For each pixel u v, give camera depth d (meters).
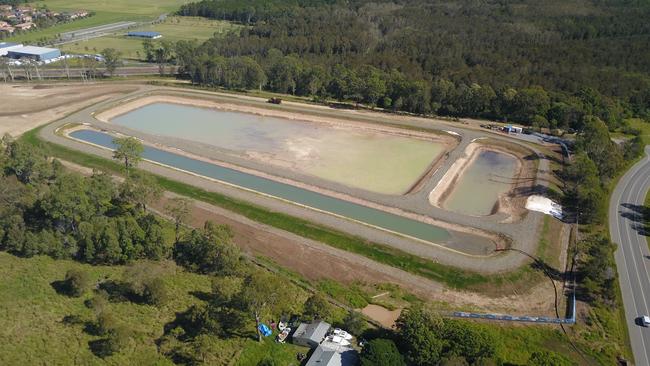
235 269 82.88
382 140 149.88
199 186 116.38
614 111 159.25
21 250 80.00
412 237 97.50
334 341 67.69
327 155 137.88
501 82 179.38
